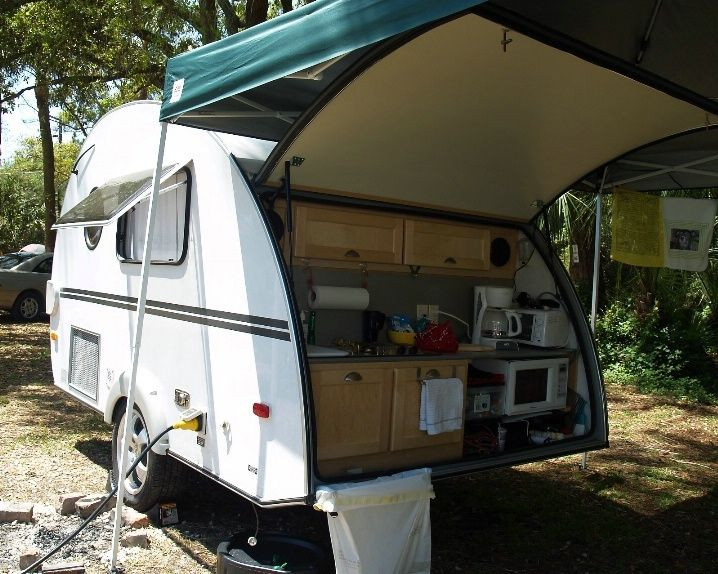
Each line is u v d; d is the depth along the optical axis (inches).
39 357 383.9
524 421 181.3
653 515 188.9
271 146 155.9
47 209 687.1
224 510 173.9
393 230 172.4
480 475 216.4
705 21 109.3
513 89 133.5
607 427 181.0
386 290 176.1
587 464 234.1
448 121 144.5
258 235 132.4
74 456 210.5
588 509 190.4
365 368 140.4
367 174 155.6
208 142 149.0
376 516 124.6
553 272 193.2
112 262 187.3
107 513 162.6
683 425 299.1
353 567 122.0
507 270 198.5
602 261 424.8
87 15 420.2
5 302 520.1
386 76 121.6
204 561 143.6
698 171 192.4
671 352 387.5
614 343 404.8
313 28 99.7
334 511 116.6
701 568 155.9
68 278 217.8
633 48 112.8
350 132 137.2
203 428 144.6
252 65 110.4
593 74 128.0
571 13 101.7
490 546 162.1
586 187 205.0
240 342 135.4
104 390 188.4
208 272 145.9
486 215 189.6
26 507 156.1
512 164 169.9
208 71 120.3
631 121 151.6
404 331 167.6
